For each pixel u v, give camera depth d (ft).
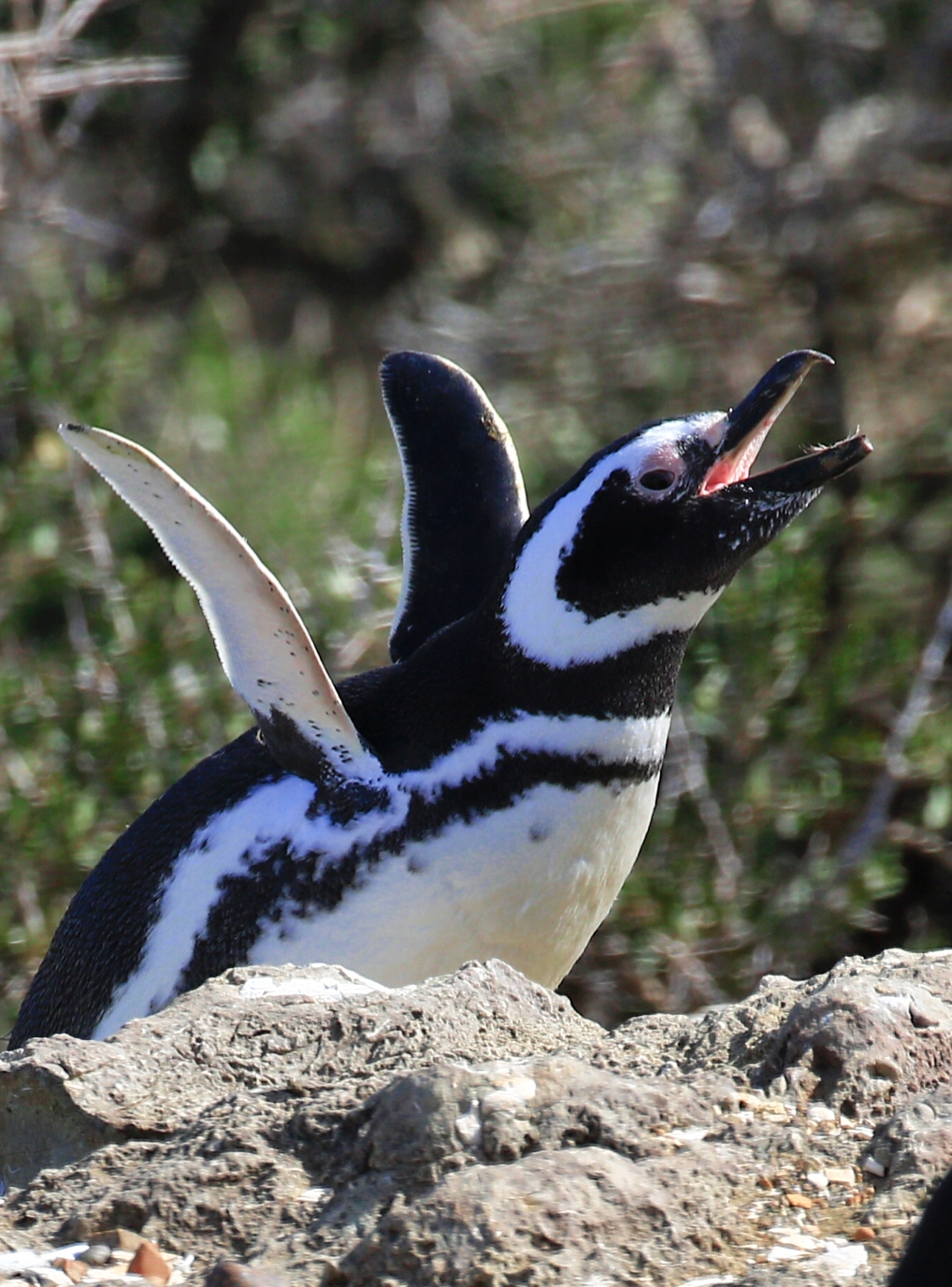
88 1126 19.62
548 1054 19.39
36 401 51.90
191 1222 17.80
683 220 69.67
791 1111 18.48
